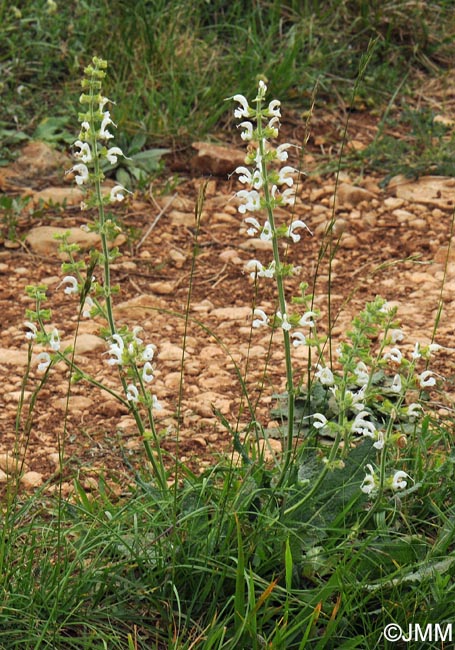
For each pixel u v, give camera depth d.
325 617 3.67
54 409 5.32
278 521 3.82
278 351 5.86
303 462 4.15
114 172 7.88
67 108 8.42
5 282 6.66
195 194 7.79
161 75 8.66
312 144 8.49
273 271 3.86
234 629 3.62
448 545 3.86
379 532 3.81
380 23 9.59
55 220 7.32
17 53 8.78
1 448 4.95
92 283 4.03
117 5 9.12
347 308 6.35
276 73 8.73
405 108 8.75
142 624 3.73
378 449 4.07
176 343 5.98
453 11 9.88
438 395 5.30
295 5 9.62
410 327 6.05
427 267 6.85
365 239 7.24
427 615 3.63
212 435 5.06
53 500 4.29
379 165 8.16
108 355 5.87
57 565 3.71
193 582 3.79
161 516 4.01
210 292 6.64
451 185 7.89
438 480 4.30
